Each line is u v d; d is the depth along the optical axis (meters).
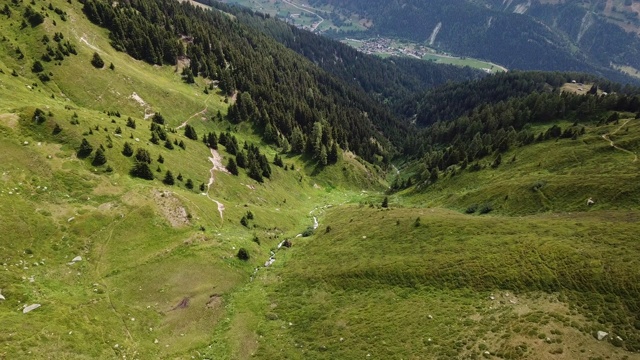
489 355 37.47
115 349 44.03
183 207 74.06
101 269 56.69
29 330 40.25
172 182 84.81
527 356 36.12
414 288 53.41
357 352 43.31
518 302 44.81
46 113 76.06
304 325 51.31
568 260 48.16
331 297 56.84
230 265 65.62
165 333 49.84
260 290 61.72
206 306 55.88
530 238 55.97
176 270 60.53
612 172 94.19
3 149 65.31
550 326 39.28
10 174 62.00
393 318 47.69
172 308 54.03
